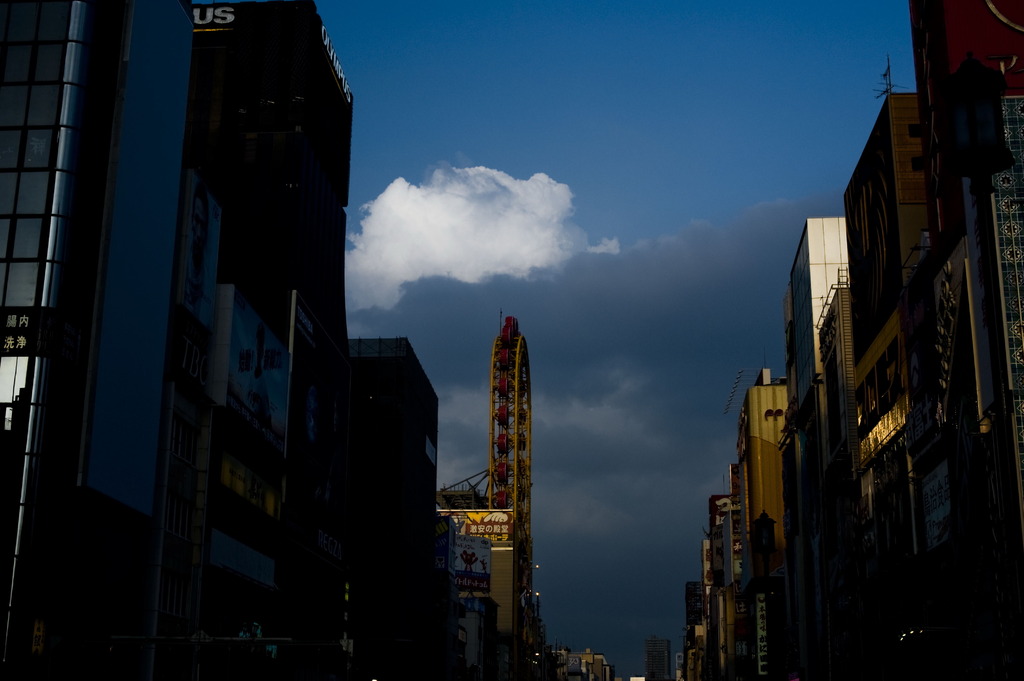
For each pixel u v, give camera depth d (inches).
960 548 3024.1
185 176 3710.6
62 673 2827.3
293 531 4763.8
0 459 2778.1
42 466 2802.7
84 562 2952.8
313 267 5541.3
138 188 3307.1
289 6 5856.3
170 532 3462.1
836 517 4896.7
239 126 5644.7
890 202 4028.1
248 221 5260.8
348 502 6801.2
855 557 4468.5
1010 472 773.3
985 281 790.5
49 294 2910.9
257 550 4259.4
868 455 4242.1
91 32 3164.4
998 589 2655.0
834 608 4923.7
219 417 3853.3
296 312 4977.9
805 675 5664.4
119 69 3272.6
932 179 3309.5
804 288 5718.5
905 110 4030.5
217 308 3912.4
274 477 4522.6
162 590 3388.3
